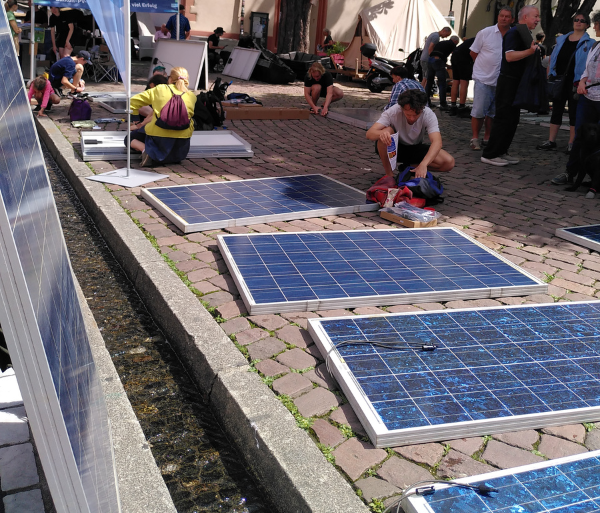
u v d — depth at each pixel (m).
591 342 3.63
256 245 4.86
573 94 9.45
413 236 5.36
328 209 5.96
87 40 16.94
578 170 7.63
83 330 2.20
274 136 10.10
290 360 3.42
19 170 1.52
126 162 7.67
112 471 2.12
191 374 3.62
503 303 4.32
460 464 2.67
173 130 7.37
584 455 2.63
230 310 3.99
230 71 19.28
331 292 4.13
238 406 3.00
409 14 20.92
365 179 7.59
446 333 3.63
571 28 18.80
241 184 6.75
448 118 13.29
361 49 18.81
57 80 12.82
